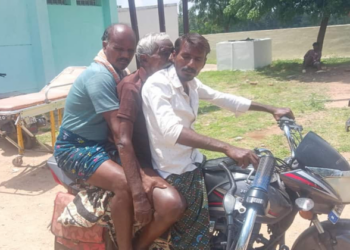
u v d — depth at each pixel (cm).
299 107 802
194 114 238
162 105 217
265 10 1302
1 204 443
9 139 543
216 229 237
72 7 1092
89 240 254
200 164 242
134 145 241
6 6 902
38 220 406
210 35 2081
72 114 250
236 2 1380
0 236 377
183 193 227
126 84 227
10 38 916
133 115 225
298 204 216
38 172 531
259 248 241
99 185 240
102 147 250
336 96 923
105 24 1201
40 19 949
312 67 1373
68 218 248
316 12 1287
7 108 475
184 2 751
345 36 1684
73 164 246
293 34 1781
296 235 359
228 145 207
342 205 229
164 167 229
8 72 920
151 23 1777
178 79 225
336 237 233
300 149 227
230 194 210
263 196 189
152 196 221
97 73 240
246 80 1249
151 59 255
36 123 584
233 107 277
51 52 986
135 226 242
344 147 552
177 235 231
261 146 579
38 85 982
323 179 220
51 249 356
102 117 245
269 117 739
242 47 1462
